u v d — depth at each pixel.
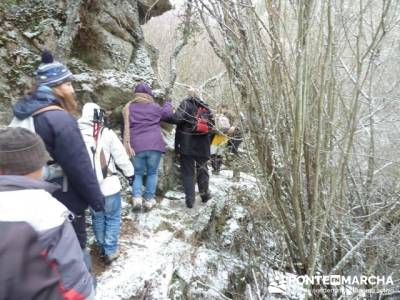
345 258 3.28
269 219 3.95
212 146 5.75
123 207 4.36
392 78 3.41
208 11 2.95
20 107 2.24
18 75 4.64
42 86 2.32
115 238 3.36
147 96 4.36
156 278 3.31
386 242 3.52
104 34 5.81
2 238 1.13
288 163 3.24
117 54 5.93
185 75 9.90
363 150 3.79
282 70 3.03
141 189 4.40
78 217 2.45
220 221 5.12
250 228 4.42
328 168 3.25
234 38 3.02
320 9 2.88
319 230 3.19
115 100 5.18
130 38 6.33
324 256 3.50
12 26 4.91
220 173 6.44
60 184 2.33
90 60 5.58
